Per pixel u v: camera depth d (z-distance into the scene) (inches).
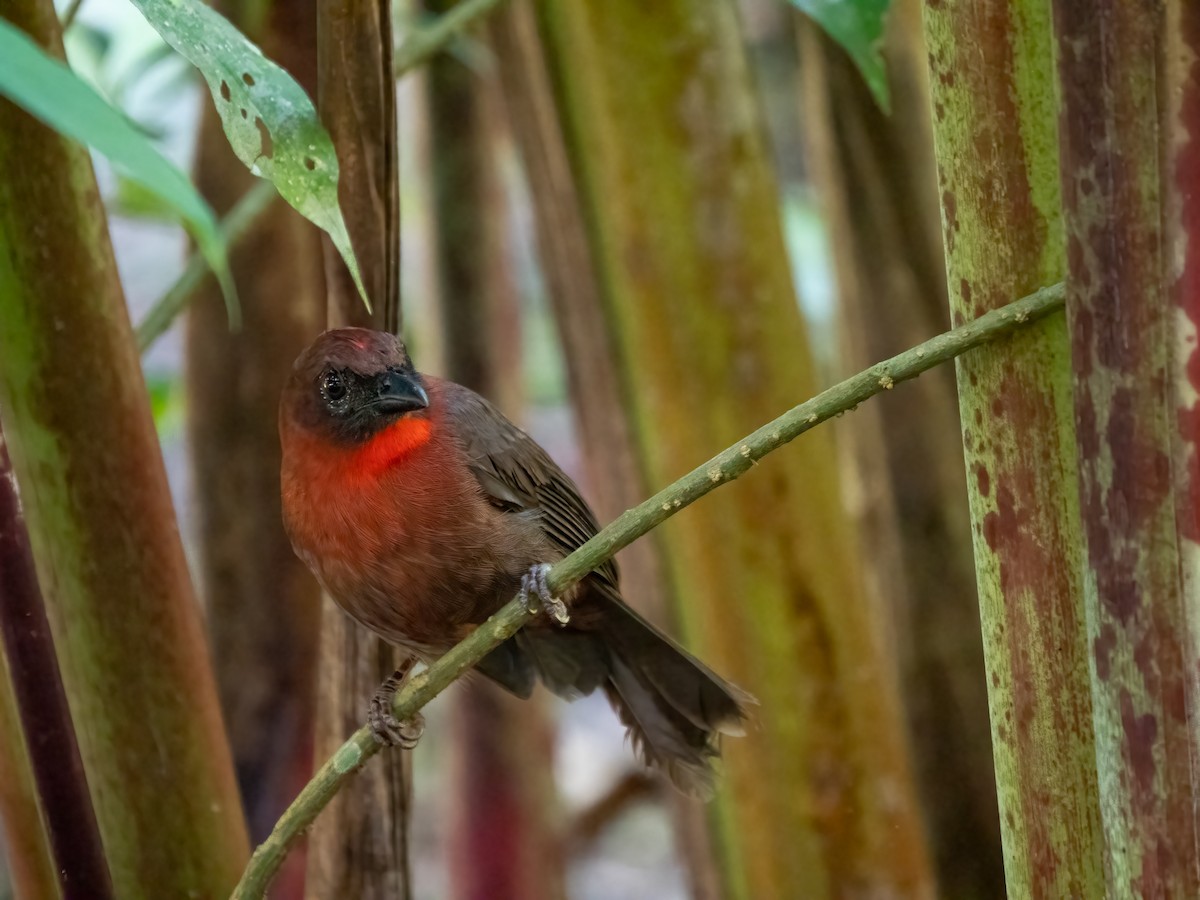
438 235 393.7
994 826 329.4
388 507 290.0
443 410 307.3
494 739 403.5
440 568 295.3
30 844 227.8
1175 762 154.8
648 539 288.2
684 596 283.1
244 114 168.6
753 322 277.1
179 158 449.4
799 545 277.9
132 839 225.1
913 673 329.1
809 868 279.4
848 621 279.7
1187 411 151.1
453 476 296.0
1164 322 151.0
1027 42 170.1
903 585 329.1
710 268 275.7
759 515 277.1
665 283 276.2
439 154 388.8
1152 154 149.6
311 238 296.4
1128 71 149.4
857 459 352.8
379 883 244.5
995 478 175.5
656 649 288.5
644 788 442.3
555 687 312.3
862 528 353.1
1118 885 160.6
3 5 196.7
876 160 319.6
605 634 303.6
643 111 273.4
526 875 407.2
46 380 212.8
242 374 315.9
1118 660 157.8
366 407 289.1
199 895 226.8
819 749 278.5
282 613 321.7
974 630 326.3
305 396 294.0
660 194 275.0
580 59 275.0
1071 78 154.1
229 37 170.1
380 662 303.6
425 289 404.5
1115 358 154.2
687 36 273.1
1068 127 155.6
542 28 279.3
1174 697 154.3
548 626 304.3
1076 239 156.6
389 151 227.0
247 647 321.1
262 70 169.5
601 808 444.1
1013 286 173.5
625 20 272.2
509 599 304.8
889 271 323.0
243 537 320.2
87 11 375.2
